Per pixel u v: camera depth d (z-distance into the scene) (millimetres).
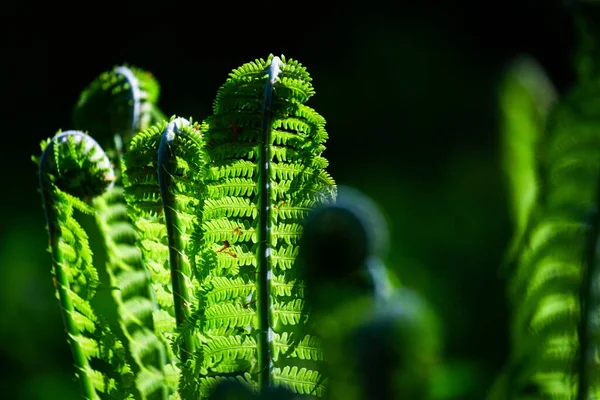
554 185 1129
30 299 4691
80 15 7805
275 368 1210
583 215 1126
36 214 5961
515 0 6871
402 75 7562
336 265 1141
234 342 1222
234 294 1224
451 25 7730
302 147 1222
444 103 7395
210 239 1229
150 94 1405
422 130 7285
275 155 1226
